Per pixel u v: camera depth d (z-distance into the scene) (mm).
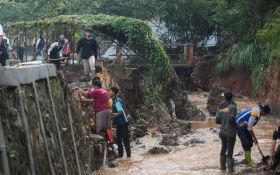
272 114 21188
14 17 29984
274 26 23422
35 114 6348
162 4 33906
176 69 32750
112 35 22484
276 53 23828
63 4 29719
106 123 12086
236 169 11125
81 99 11531
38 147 6121
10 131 5188
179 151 13586
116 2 32719
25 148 5527
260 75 25422
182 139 15672
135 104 19219
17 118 5520
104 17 21078
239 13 29125
